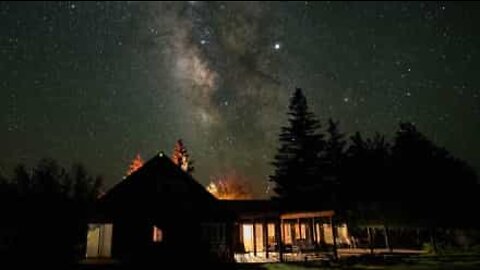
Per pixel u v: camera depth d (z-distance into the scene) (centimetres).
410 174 2753
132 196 1931
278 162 3703
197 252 1867
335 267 1593
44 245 1673
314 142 3659
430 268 1426
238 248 2484
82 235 1820
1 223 1659
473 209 2448
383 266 1566
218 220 1983
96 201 1873
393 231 2827
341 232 3100
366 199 2970
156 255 1830
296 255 2194
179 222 1931
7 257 1572
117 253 1825
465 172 2639
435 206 2512
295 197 3512
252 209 2359
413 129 2941
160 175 2000
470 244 2234
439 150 2809
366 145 3328
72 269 1575
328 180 3544
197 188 2025
